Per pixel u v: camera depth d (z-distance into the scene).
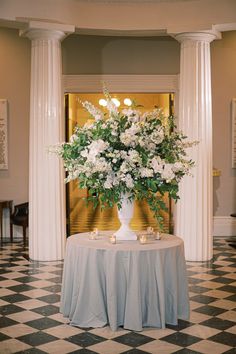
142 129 5.35
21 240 10.65
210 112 8.91
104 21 8.90
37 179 8.88
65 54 10.65
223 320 5.73
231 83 11.05
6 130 10.73
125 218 5.71
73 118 17.52
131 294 5.30
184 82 8.89
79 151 5.50
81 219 13.45
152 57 10.72
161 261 5.34
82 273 5.47
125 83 10.70
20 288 7.04
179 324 5.59
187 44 8.87
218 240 10.72
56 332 5.36
